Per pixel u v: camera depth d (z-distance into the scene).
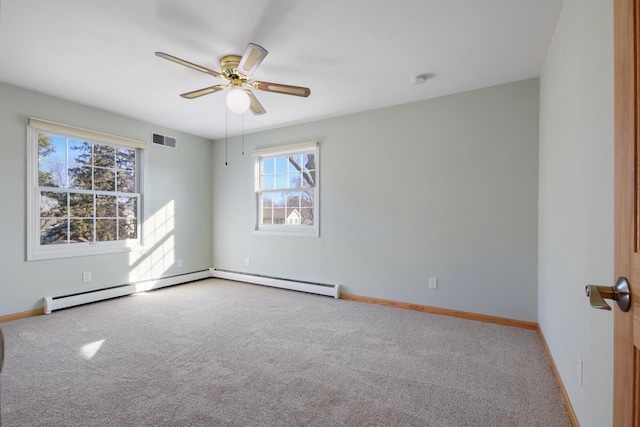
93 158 3.73
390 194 3.61
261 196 4.79
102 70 2.73
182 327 2.90
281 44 2.32
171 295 4.04
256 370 2.10
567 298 1.74
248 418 1.61
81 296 3.52
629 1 0.63
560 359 1.90
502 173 3.02
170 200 4.56
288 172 4.52
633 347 0.62
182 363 2.20
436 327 2.91
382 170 3.66
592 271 1.31
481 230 3.11
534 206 2.88
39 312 3.23
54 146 3.40
